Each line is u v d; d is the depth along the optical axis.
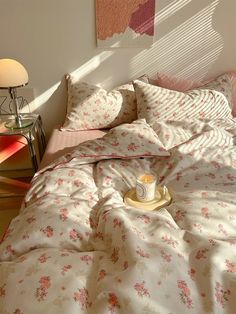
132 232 0.99
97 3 2.13
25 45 2.27
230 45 2.37
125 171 1.51
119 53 2.33
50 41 2.27
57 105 2.50
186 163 1.54
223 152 1.61
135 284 0.80
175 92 2.07
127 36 2.27
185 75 2.46
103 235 1.08
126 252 0.92
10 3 2.12
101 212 1.20
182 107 2.01
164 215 1.14
